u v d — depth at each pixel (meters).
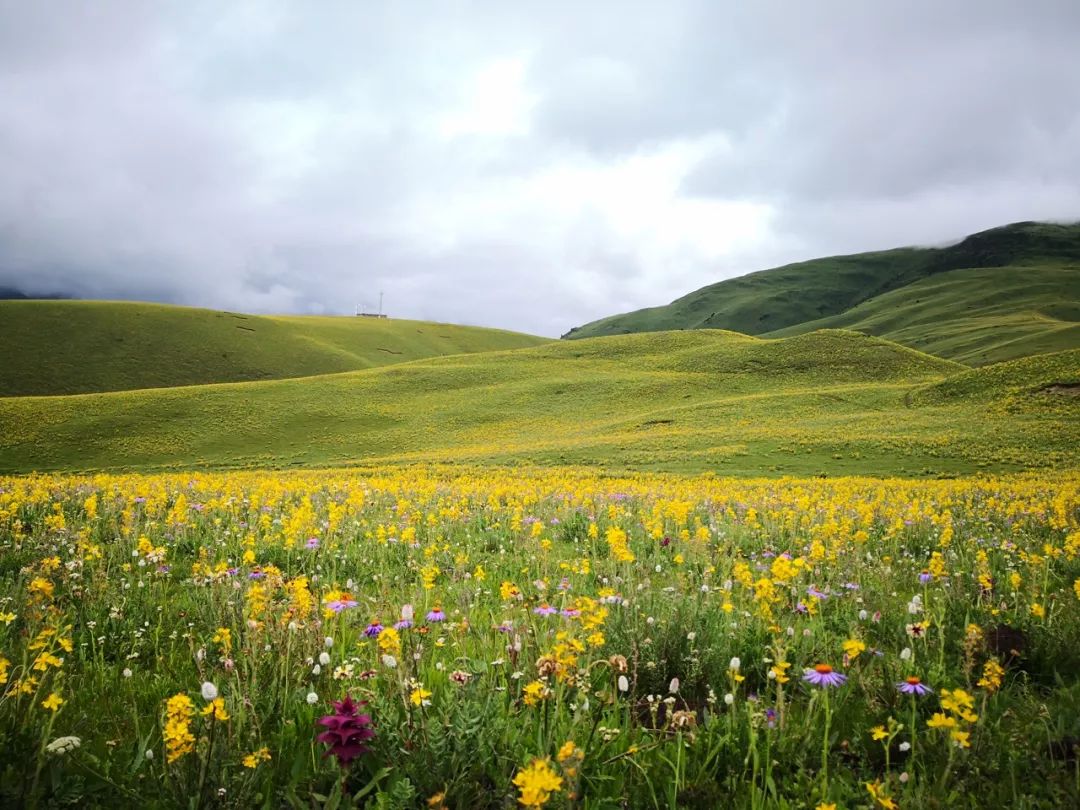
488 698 3.26
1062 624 5.00
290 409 83.12
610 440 56.47
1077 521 11.61
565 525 11.43
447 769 2.92
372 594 6.38
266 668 4.12
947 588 5.98
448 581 7.15
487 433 72.88
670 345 119.44
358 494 12.90
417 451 65.69
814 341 102.44
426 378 102.44
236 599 5.40
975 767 3.09
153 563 7.20
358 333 180.50
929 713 3.77
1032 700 3.86
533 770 2.08
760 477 36.97
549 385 94.12
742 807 2.85
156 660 4.63
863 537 7.95
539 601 5.62
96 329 136.00
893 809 2.53
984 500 16.91
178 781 2.83
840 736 3.57
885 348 96.88
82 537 7.68
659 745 3.29
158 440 69.12
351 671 3.73
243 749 3.16
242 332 152.75
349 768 2.75
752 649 4.54
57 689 3.68
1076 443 39.75
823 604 5.73
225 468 58.12
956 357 186.62
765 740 3.35
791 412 65.00
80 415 75.94
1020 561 7.76
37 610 4.52
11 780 2.77
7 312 133.88
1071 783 2.81
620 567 7.13
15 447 65.06
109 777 2.99
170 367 131.00
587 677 3.48
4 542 8.43
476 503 14.50
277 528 9.87
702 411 69.31
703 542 7.83
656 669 4.13
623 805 2.84
